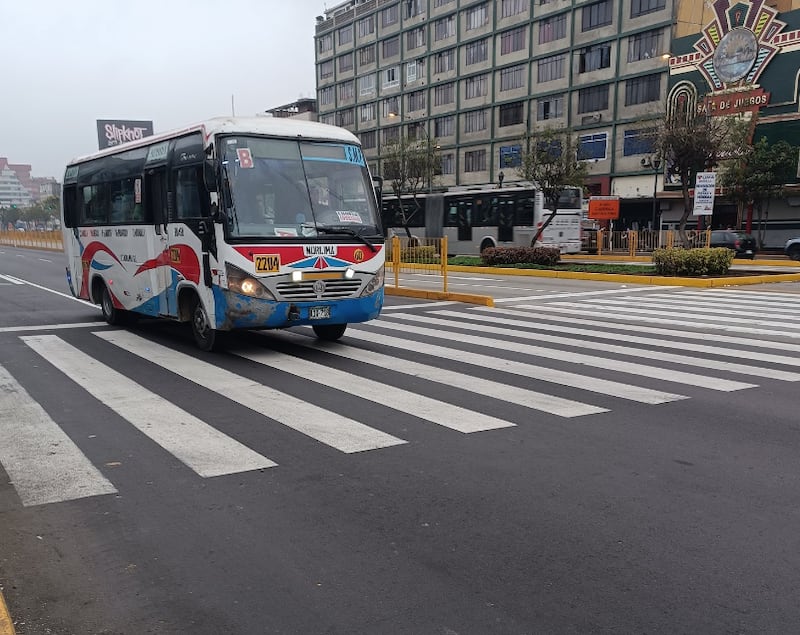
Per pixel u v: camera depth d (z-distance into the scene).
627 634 2.89
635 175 42.56
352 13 68.00
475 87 54.59
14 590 3.25
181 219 9.01
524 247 25.27
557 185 27.20
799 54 33.69
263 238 8.12
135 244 10.43
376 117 66.25
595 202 37.91
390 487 4.48
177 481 4.59
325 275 8.49
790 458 4.98
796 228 35.28
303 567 3.46
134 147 10.35
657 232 30.03
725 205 38.62
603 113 44.56
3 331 11.09
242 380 7.50
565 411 6.21
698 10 37.94
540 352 9.10
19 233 60.16
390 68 63.59
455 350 9.27
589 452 5.12
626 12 42.59
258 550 3.64
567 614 3.04
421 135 59.28
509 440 5.41
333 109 72.56
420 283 20.12
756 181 32.91
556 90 47.47
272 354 9.01
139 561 3.53
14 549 3.65
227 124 8.32
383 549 3.64
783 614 3.02
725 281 19.12
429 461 4.95
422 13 59.06
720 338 10.24
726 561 3.49
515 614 3.04
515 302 15.27
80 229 12.53
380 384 7.27
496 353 9.04
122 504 4.22
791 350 9.25
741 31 35.72
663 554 3.57
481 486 4.48
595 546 3.66
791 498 4.27
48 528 3.90
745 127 33.03
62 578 3.36
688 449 5.18
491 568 3.44
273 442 5.38
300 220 8.45
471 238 30.73
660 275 20.64
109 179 11.23
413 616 3.03
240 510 4.14
